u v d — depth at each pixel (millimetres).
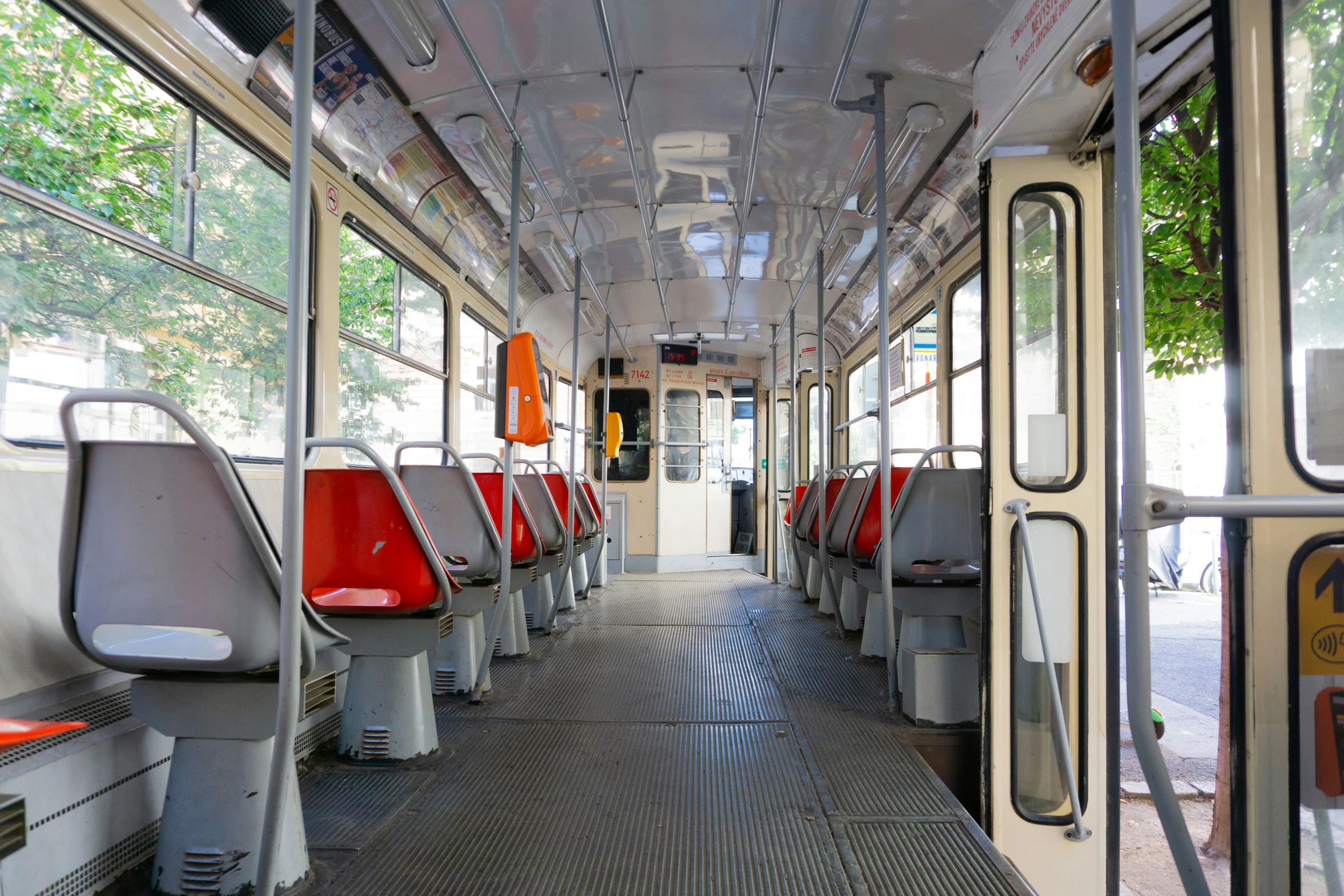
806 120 4465
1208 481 16531
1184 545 13633
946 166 4883
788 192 5543
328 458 3803
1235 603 1564
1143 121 2756
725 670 4812
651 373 11414
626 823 2617
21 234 2188
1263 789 1542
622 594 8383
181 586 1989
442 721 3738
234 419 3186
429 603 3080
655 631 6117
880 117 3891
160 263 2740
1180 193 4336
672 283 8094
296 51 1883
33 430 2238
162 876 2156
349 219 4145
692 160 5004
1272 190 1594
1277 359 1581
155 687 2188
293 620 1876
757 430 12648
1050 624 3023
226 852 2145
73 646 2154
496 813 2695
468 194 5277
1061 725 2834
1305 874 1522
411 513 2900
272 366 3449
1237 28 1607
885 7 3408
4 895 1840
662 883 2230
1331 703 1540
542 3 3396
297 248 1875
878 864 2354
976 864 2355
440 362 5605
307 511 2992
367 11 3432
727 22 3533
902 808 2756
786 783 2975
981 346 3064
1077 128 2885
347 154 4055
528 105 4242
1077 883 2965
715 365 12219
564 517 6617
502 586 4090
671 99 4230
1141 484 1402
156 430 2721
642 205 4777
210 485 1947
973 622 4469
